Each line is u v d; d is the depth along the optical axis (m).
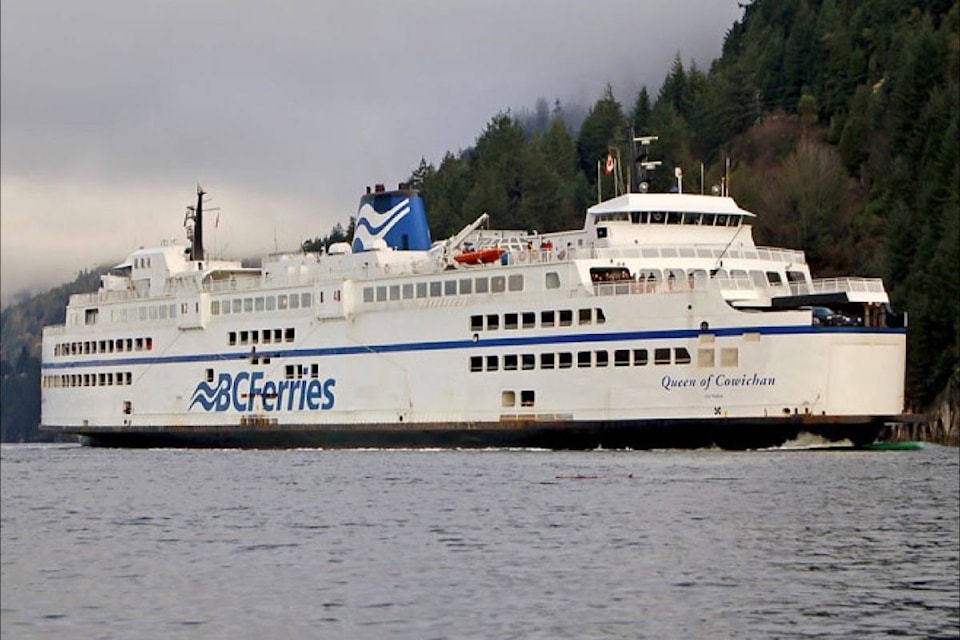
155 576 78.56
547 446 151.88
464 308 156.75
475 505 103.56
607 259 149.75
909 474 121.94
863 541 86.44
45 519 103.88
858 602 70.00
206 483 128.62
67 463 164.12
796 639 63.53
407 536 90.19
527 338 151.88
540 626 65.75
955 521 94.00
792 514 97.06
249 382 176.88
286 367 173.25
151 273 195.50
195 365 183.25
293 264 176.50
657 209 155.00
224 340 179.88
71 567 81.81
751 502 103.19
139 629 66.88
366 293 165.62
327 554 84.44
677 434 143.25
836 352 138.38
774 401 138.75
